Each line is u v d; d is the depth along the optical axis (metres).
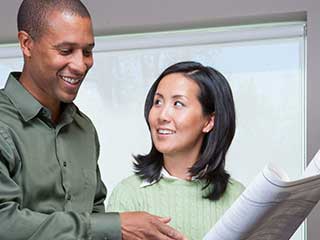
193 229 1.49
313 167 1.12
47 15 1.14
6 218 1.08
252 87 2.05
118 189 1.58
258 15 1.95
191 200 1.51
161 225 1.10
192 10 1.99
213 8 1.98
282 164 2.02
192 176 1.52
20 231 1.07
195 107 1.50
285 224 1.13
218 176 1.52
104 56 2.17
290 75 2.03
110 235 1.09
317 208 1.86
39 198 1.21
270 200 0.97
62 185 1.25
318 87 1.88
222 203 1.51
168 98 1.51
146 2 2.03
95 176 1.36
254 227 1.01
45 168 1.22
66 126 1.31
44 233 1.07
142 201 1.53
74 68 1.15
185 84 1.50
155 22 2.02
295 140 2.02
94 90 2.18
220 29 2.08
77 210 1.28
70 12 1.15
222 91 1.52
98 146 1.45
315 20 1.90
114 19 2.05
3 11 2.12
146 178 1.55
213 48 2.09
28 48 1.18
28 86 1.23
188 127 1.49
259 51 2.05
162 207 1.51
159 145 1.51
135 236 1.10
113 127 2.16
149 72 2.14
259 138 2.04
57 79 1.16
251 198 0.97
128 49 2.15
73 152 1.31
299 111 2.02
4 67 2.26
